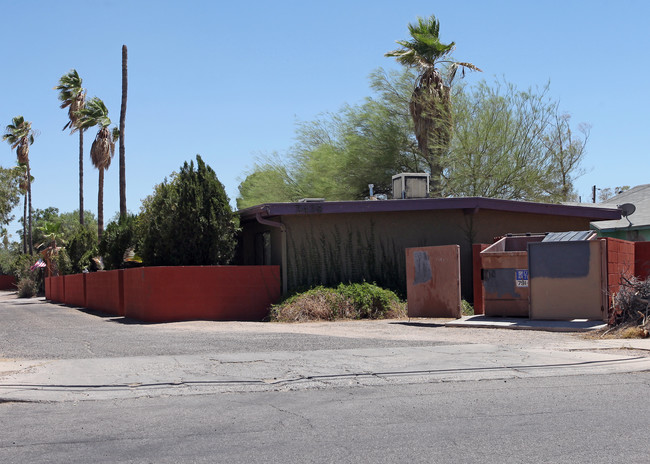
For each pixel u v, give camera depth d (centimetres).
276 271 1886
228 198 2012
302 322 1688
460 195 2948
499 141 2877
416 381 834
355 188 3188
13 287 8488
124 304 2197
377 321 1647
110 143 4725
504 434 572
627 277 1397
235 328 1525
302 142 3466
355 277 1973
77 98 5212
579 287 1341
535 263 1392
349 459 508
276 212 1848
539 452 516
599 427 590
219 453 532
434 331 1349
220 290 1823
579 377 842
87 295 3050
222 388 810
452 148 2927
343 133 3253
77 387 812
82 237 4169
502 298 1483
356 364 938
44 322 2084
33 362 998
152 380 850
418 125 2964
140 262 2698
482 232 2038
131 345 1204
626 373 866
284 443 559
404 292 1953
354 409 686
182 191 1927
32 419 667
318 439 569
